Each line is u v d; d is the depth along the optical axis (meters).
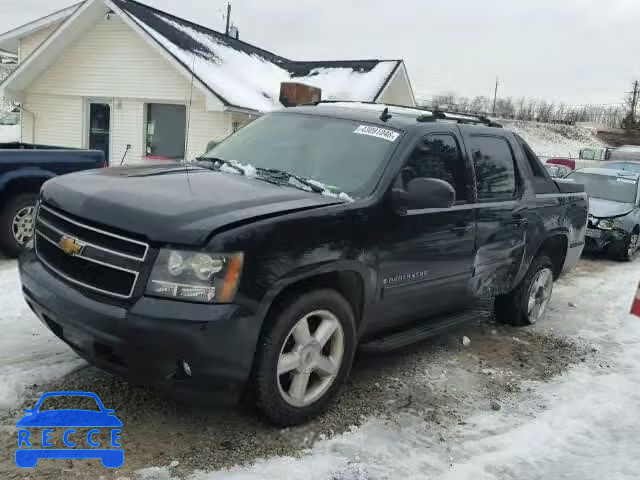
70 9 15.87
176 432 3.44
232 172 4.26
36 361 4.14
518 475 3.35
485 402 4.30
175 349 2.97
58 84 16.02
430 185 3.87
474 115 5.70
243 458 3.24
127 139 15.52
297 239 3.33
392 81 18.61
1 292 5.59
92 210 3.31
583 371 5.09
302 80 18.16
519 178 5.49
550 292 6.46
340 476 3.17
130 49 14.93
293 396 3.53
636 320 6.80
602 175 12.39
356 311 3.92
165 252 3.03
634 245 11.06
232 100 13.53
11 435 3.25
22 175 6.75
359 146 4.32
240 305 3.07
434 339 5.58
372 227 3.80
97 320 3.07
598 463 3.54
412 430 3.76
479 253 4.87
